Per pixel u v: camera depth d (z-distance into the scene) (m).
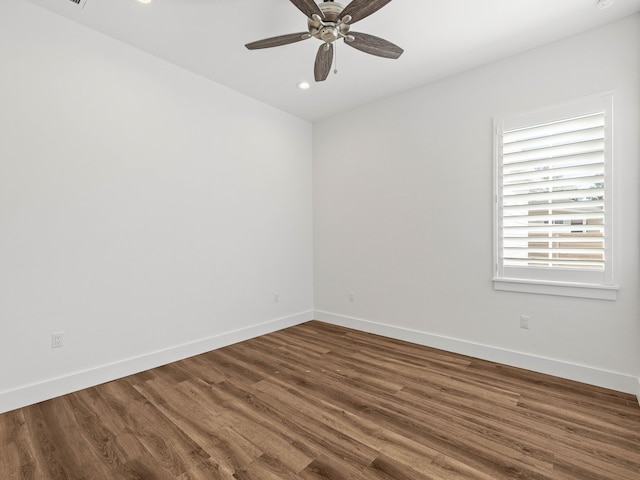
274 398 2.36
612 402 2.26
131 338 2.78
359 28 2.47
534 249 2.77
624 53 2.36
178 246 3.08
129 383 2.59
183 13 2.33
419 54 2.83
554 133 2.66
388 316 3.77
